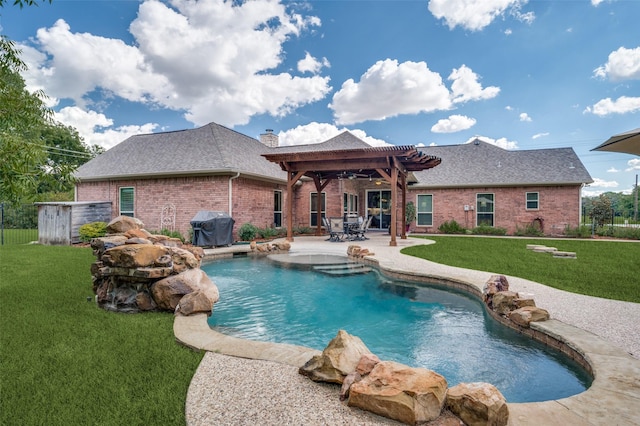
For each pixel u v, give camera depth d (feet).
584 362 10.21
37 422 7.01
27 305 15.37
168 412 7.28
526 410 7.23
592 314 13.74
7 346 10.68
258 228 47.16
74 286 18.99
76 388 8.25
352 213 63.98
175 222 45.09
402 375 7.52
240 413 7.15
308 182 59.31
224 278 24.66
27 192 13.66
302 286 22.41
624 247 37.11
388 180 36.88
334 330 14.93
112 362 9.62
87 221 42.63
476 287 18.56
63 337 11.51
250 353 10.13
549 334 12.02
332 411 7.21
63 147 95.20
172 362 9.63
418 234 56.85
